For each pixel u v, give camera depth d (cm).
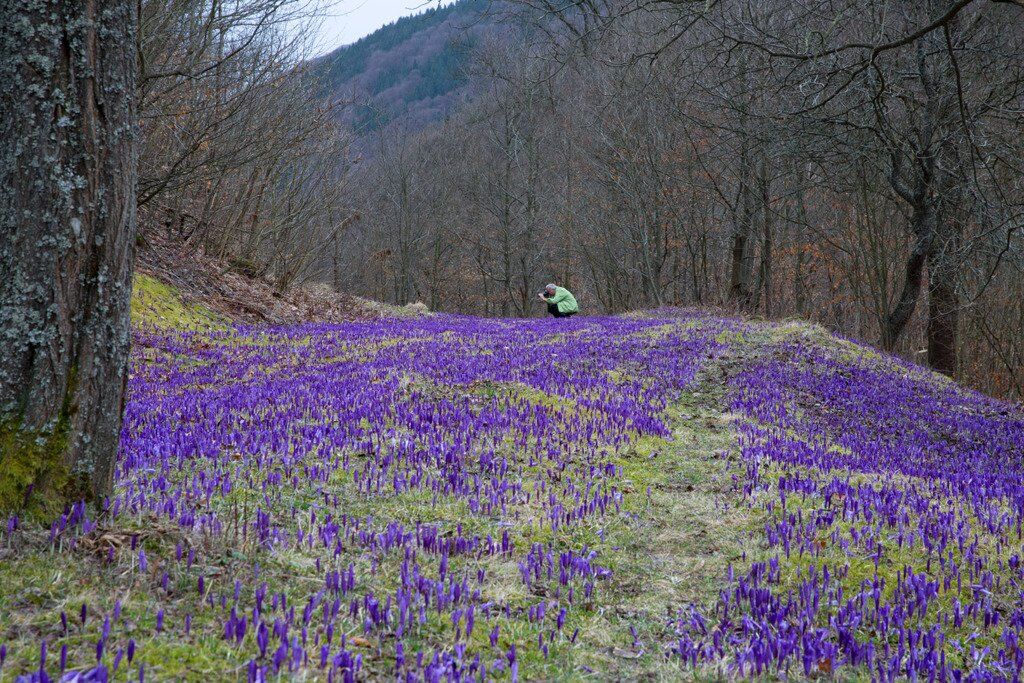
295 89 2467
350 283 6341
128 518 469
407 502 652
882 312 2544
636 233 4631
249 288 2347
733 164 3412
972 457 1088
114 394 468
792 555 591
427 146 6425
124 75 457
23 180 429
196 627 372
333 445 785
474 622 434
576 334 1880
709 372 1417
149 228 2139
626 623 470
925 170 1991
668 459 869
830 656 415
